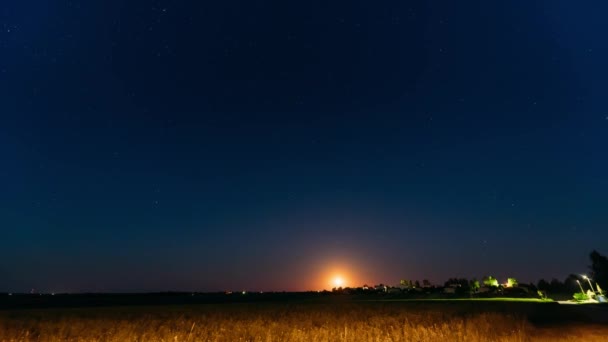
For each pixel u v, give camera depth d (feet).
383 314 145.89
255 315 151.84
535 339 74.33
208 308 222.48
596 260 458.09
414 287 525.34
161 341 77.87
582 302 316.60
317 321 118.93
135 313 176.04
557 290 548.31
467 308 180.86
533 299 318.24
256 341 78.74
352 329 85.71
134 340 78.69
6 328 100.78
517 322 102.27
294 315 148.66
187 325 108.58
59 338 83.35
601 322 120.88
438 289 503.20
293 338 76.02
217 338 80.74
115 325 106.22
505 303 232.73
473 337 71.26
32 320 129.08
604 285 443.73
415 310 168.45
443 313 143.33
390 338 73.26
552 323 116.57
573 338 74.38
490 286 458.09
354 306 221.46
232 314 160.56
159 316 151.53
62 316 155.94
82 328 98.48
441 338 72.64
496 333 78.28
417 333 77.66
